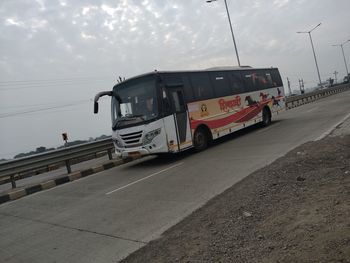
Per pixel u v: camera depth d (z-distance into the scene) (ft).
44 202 32.35
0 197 36.91
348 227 13.35
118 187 32.53
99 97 43.29
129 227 20.49
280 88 67.87
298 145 36.40
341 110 67.92
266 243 14.20
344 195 17.10
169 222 20.07
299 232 14.20
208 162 36.47
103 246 18.33
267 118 61.98
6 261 18.69
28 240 21.49
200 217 19.53
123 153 41.55
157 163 42.88
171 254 15.48
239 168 30.63
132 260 15.90
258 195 20.63
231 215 18.54
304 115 71.51
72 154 45.80
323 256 11.88
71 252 18.31
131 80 42.29
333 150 27.66
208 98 47.75
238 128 53.06
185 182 29.25
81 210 26.50
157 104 40.19
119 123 41.63
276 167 26.08
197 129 45.21
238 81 55.06
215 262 13.75
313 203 17.07
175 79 43.27
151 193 27.61
